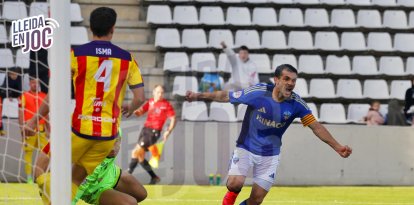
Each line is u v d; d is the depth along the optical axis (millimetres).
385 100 50125
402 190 40438
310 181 42906
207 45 50781
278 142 23781
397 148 43688
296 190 39500
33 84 34188
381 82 50562
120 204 19875
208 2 53531
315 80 49719
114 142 19391
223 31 51281
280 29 53281
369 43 53438
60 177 17109
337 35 53562
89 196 20094
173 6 53156
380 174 43531
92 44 19000
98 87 18859
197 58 48812
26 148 35500
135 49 50219
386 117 46406
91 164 19312
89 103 18812
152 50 50406
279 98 23094
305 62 51062
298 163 42844
